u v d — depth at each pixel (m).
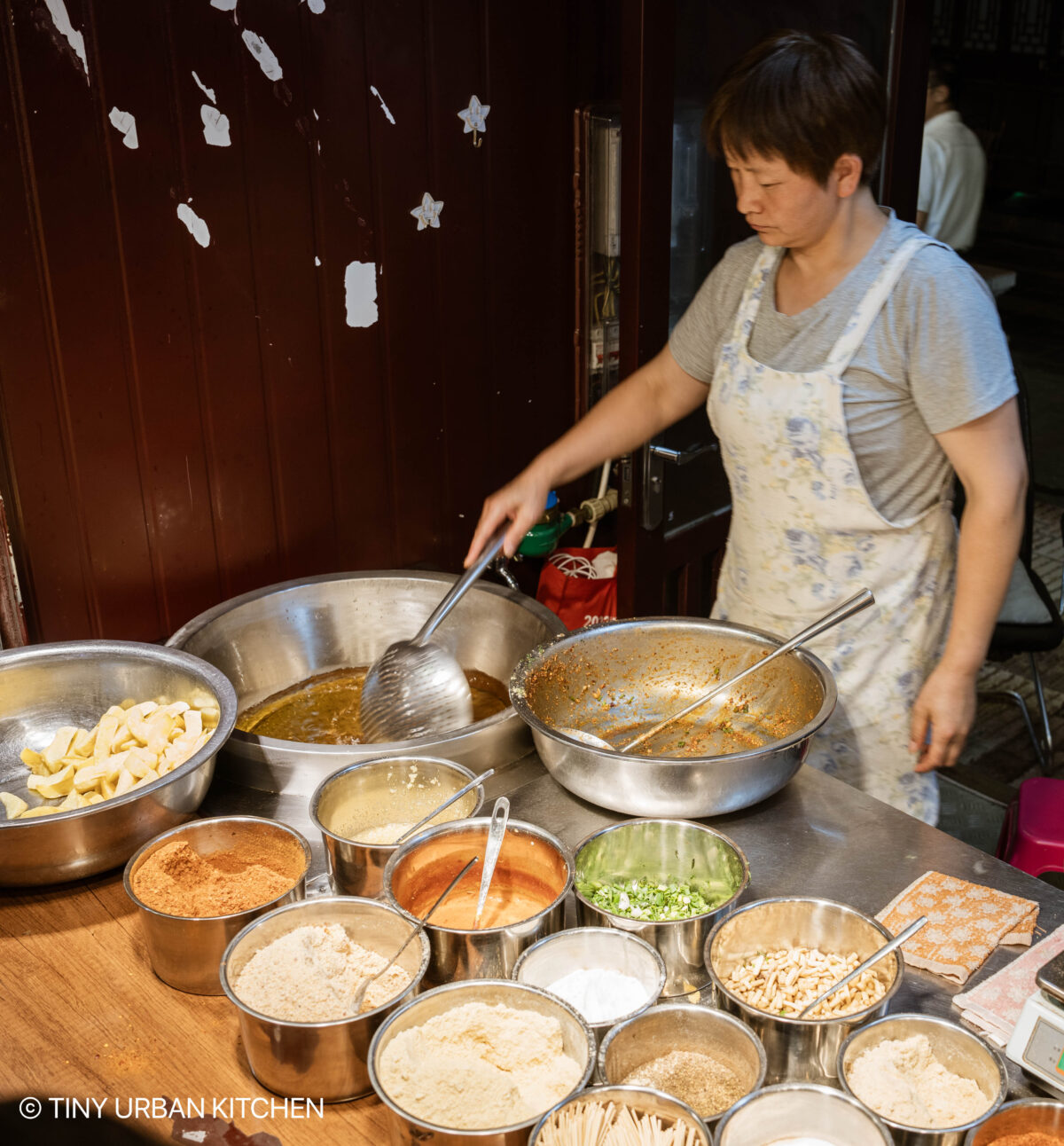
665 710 1.63
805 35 1.39
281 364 2.00
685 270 2.23
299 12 1.83
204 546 2.01
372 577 1.96
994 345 1.46
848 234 1.51
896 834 1.37
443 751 1.48
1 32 1.57
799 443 1.58
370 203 2.02
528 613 1.86
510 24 2.09
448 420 2.28
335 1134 1.02
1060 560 4.12
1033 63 9.09
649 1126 0.91
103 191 1.72
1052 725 3.22
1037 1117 0.93
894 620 1.65
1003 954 1.19
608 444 1.83
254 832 1.30
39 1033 1.13
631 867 1.29
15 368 1.71
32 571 1.82
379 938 1.15
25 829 1.25
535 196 2.24
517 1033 1.00
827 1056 1.01
